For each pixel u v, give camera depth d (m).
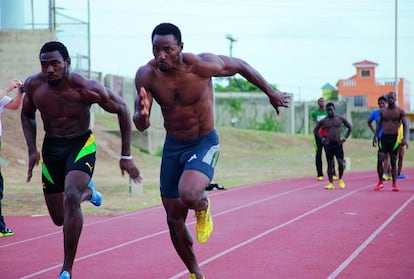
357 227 8.17
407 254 6.39
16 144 20.36
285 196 12.15
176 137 4.81
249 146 34.00
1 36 22.69
